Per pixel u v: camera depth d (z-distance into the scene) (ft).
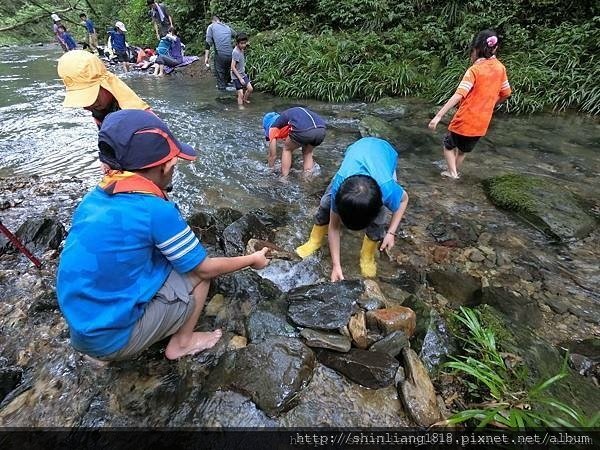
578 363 6.19
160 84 27.09
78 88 7.08
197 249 5.21
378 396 5.45
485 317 6.81
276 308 6.82
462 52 23.22
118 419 5.29
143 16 42.34
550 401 5.09
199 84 26.86
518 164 13.69
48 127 17.75
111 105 7.64
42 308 7.06
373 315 6.39
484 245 9.44
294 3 30.83
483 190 11.96
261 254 6.22
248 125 17.81
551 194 10.85
